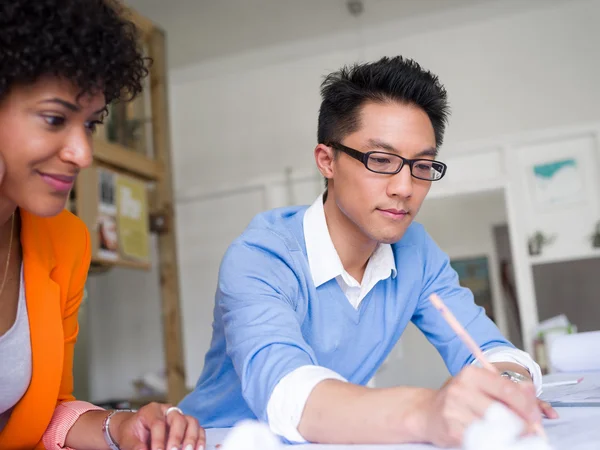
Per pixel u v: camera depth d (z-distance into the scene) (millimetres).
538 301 4430
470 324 1356
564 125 4441
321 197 1299
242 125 5227
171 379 3508
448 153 4609
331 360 1275
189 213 5273
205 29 4832
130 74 967
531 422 702
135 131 3508
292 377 881
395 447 761
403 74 1165
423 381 4660
